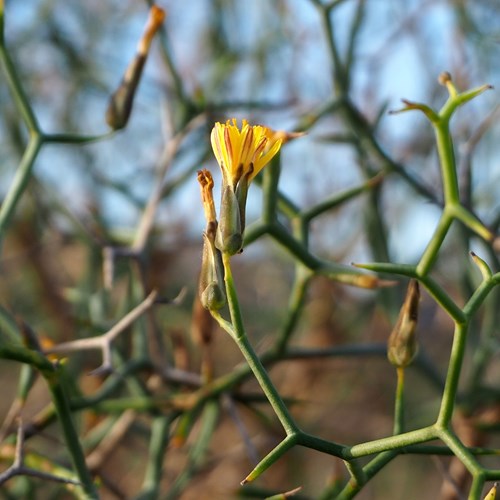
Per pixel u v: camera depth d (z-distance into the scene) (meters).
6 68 0.30
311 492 0.50
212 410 0.34
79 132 0.50
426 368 0.35
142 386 0.34
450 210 0.26
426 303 0.50
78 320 0.35
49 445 0.46
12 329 0.32
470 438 0.36
